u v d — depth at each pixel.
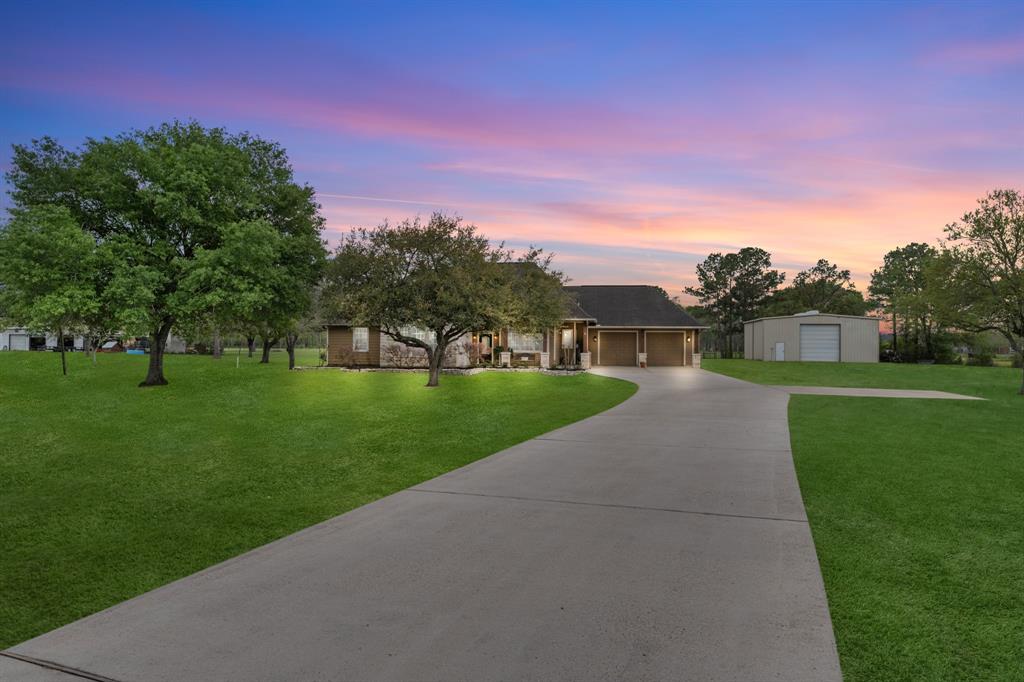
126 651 3.25
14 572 4.65
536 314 23.36
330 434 11.20
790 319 46.19
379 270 19.44
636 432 11.20
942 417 13.80
